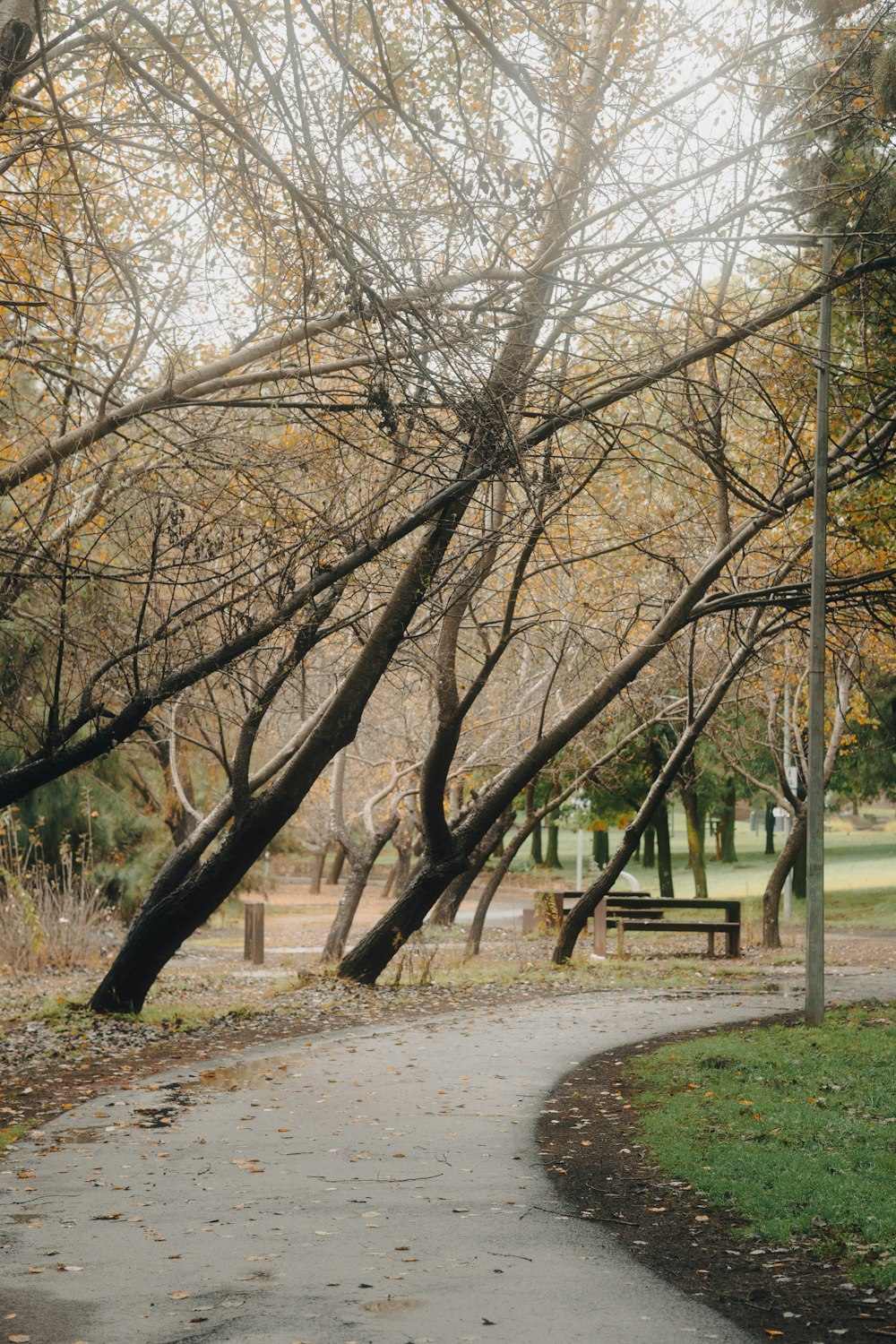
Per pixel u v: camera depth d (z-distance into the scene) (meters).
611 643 22.70
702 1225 6.29
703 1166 7.31
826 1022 13.16
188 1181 7.31
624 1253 5.86
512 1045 12.66
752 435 19.12
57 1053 12.32
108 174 11.93
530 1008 15.77
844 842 62.28
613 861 22.02
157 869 27.22
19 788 12.24
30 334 10.95
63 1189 7.13
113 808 26.25
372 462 12.49
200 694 16.20
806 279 15.31
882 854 54.53
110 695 15.03
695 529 20.97
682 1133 8.20
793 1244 5.91
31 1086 10.65
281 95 7.86
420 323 8.99
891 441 15.61
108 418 10.28
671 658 24.45
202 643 12.89
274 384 11.65
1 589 11.41
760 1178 6.89
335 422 11.30
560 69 10.31
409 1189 7.09
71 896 22.89
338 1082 10.63
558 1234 6.17
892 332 14.44
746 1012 15.04
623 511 19.69
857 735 32.97
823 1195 6.49
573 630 19.23
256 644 12.99
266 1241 6.07
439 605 16.19
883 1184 6.70
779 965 22.14
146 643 11.85
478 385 9.69
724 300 13.09
